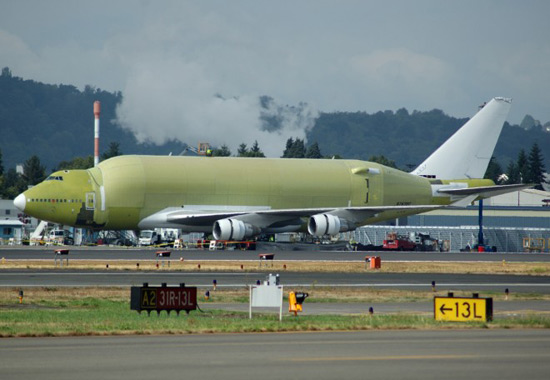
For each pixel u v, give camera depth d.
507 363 69.31
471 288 160.38
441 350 76.62
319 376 63.53
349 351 76.06
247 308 123.25
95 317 106.12
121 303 127.44
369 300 136.00
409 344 81.00
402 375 63.97
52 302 127.44
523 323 98.62
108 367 67.38
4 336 86.81
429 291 152.50
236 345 80.19
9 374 64.19
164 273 183.88
